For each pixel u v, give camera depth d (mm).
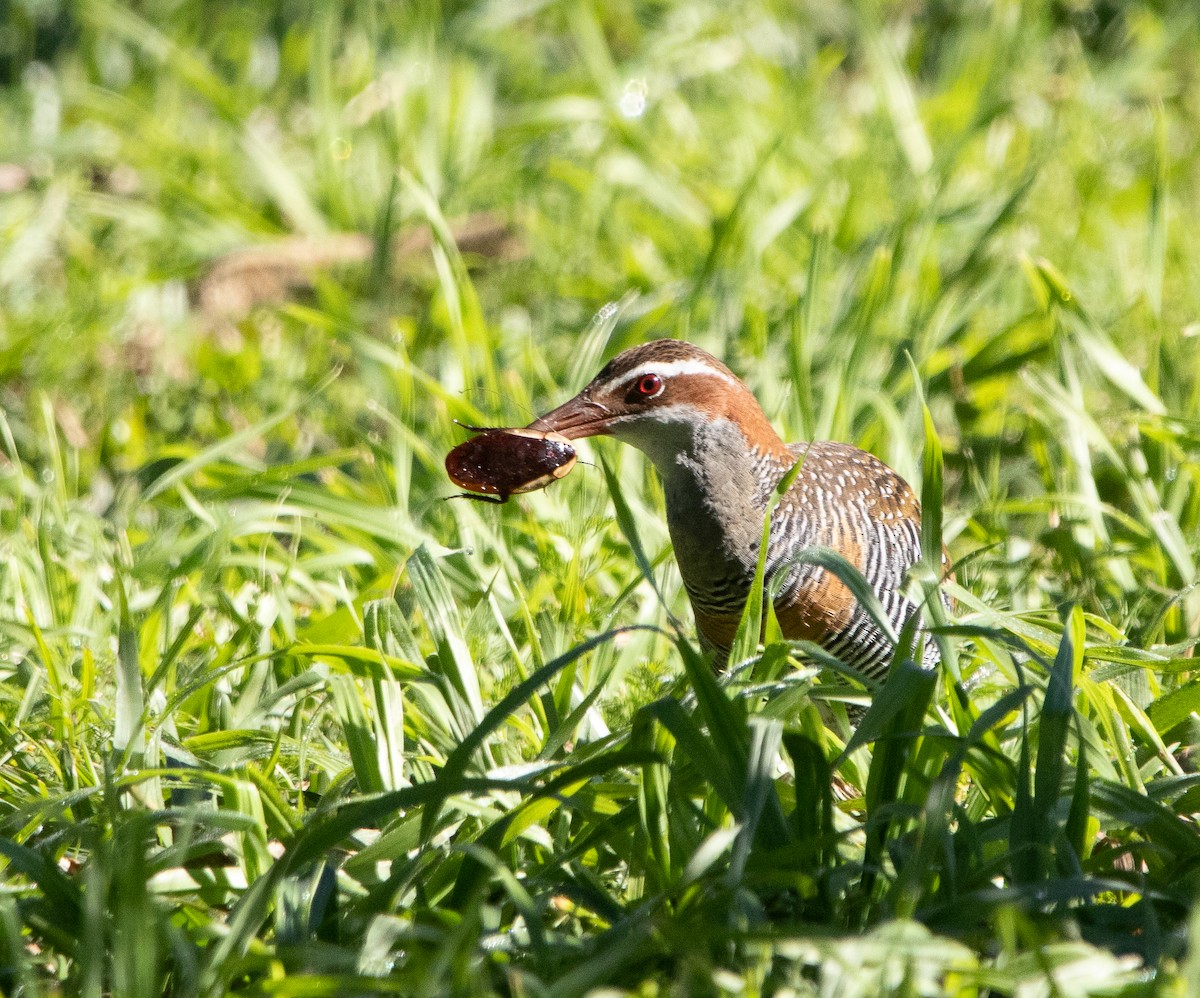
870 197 15289
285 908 6156
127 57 19656
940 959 5410
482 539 10344
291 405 10586
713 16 19094
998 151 16469
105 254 15648
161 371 13617
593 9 19281
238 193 16875
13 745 7816
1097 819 6637
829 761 6758
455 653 7746
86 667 8195
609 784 6902
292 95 19297
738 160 16422
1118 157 16328
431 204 12531
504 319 14367
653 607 9711
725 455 9008
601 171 15750
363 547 10445
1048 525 10602
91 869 5727
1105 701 7059
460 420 11273
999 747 7031
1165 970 5410
